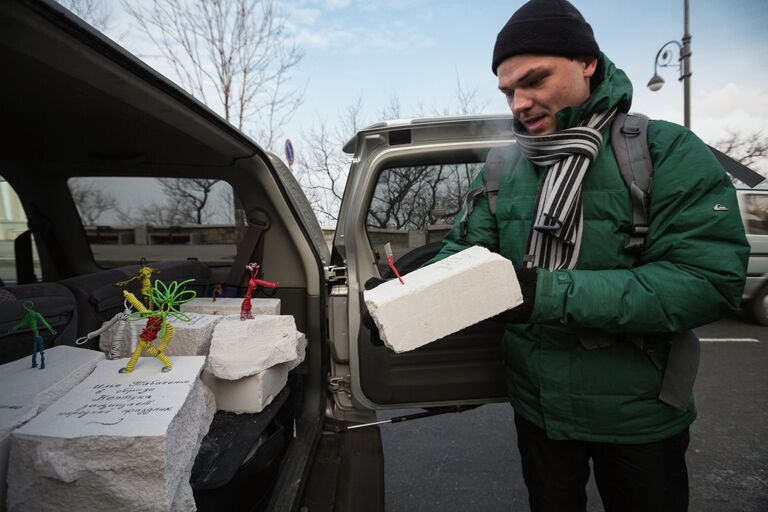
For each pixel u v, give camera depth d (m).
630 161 0.97
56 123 1.54
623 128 1.00
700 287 0.86
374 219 1.80
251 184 1.87
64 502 0.67
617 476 1.07
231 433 1.08
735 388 3.37
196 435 0.83
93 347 1.26
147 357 0.98
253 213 1.90
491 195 1.22
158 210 2.06
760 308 5.04
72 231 2.11
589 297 0.90
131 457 0.66
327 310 1.93
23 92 1.25
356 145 1.81
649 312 0.88
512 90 1.00
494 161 1.26
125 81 1.02
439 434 2.78
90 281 1.32
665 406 1.01
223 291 1.91
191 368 0.90
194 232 2.05
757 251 5.01
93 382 0.83
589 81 1.02
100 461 0.66
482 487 2.22
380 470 1.53
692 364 0.99
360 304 1.76
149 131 1.61
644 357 1.00
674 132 0.97
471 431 2.81
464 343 1.68
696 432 2.73
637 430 1.01
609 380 1.01
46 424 0.68
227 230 2.03
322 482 1.44
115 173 1.96
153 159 1.87
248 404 1.16
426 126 1.72
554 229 0.96
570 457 1.14
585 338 1.01
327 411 1.90
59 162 1.91
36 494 0.67
